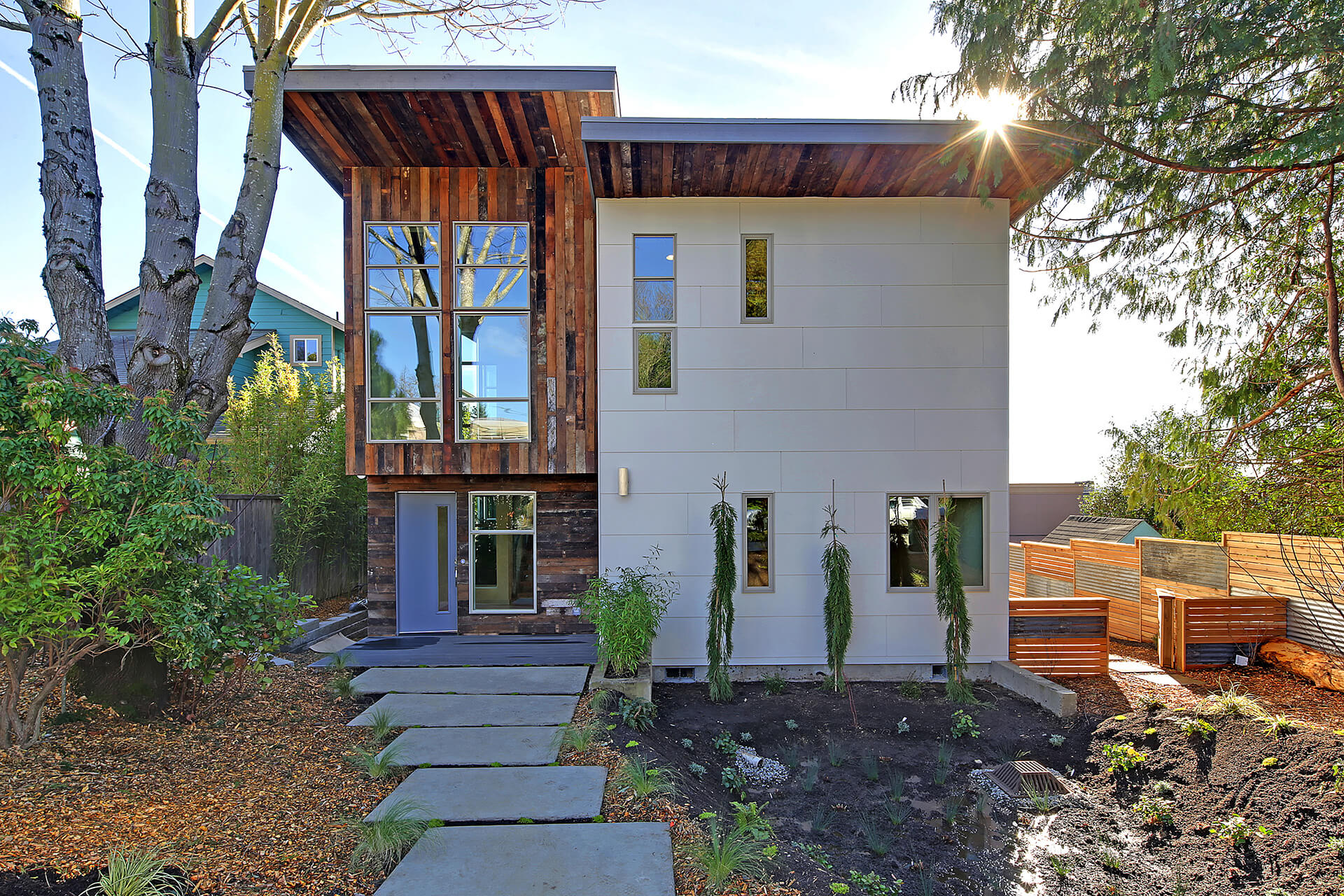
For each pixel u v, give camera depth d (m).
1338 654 8.60
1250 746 5.97
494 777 4.85
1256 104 6.89
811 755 6.52
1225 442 8.94
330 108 7.87
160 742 5.19
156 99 5.96
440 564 9.66
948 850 5.09
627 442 8.60
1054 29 6.78
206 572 5.10
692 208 8.66
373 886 3.48
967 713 7.51
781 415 8.64
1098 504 17.09
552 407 9.23
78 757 4.75
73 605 4.26
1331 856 4.62
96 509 4.45
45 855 3.47
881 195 8.65
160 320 5.82
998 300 8.70
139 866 3.30
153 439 4.82
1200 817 5.41
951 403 8.68
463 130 8.36
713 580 8.54
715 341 8.64
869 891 4.32
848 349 8.67
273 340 14.39
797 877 3.90
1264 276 9.05
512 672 7.65
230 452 12.20
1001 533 8.67
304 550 11.41
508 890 3.43
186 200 6.02
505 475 9.62
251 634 5.34
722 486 8.54
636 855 3.81
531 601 9.66
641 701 6.88
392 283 9.21
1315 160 7.04
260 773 4.79
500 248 9.28
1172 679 8.73
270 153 6.55
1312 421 8.89
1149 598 10.76
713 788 5.51
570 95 7.64
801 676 8.56
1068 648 8.81
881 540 8.62
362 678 7.35
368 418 9.15
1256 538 9.59
